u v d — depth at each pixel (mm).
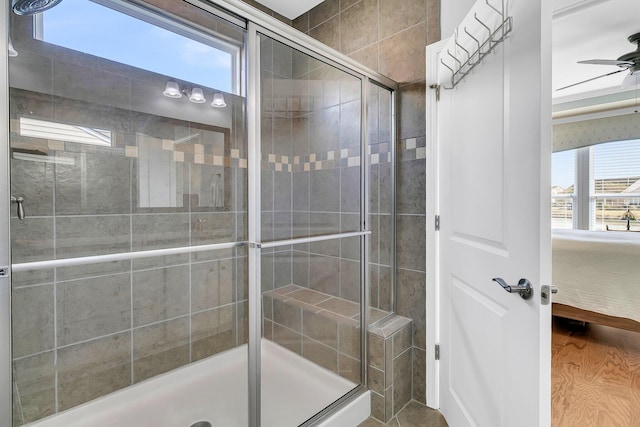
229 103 1531
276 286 1576
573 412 1762
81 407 1563
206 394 1700
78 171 1485
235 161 1566
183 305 1853
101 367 1623
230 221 1637
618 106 4461
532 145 952
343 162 1800
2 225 952
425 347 1845
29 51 1246
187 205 1796
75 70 1414
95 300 1595
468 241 1415
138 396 1724
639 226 4527
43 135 1343
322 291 1751
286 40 1481
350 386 1786
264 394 1516
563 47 3066
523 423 1006
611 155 4730
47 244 1413
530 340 966
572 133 4953
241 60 1439
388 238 1978
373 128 1898
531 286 957
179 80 1640
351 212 1841
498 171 1154
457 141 1520
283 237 1586
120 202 1631
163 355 1809
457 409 1535
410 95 1900
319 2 2416
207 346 1781
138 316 1729
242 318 1616
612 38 2871
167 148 1747
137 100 1633
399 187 1966
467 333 1427
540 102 911
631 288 2256
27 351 1389
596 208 4887
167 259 1806
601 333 2809
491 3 1175
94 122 1512
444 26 1736
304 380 1655
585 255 2551
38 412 1438
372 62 2094
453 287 1594
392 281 1986
